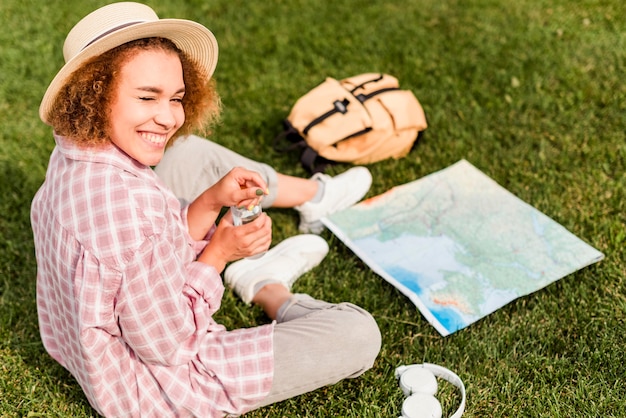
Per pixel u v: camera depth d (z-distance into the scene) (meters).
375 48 4.24
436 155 3.46
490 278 2.79
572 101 3.69
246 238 2.18
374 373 2.47
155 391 2.13
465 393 2.35
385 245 2.97
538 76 3.89
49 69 4.11
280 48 4.27
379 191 3.30
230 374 2.16
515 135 3.53
